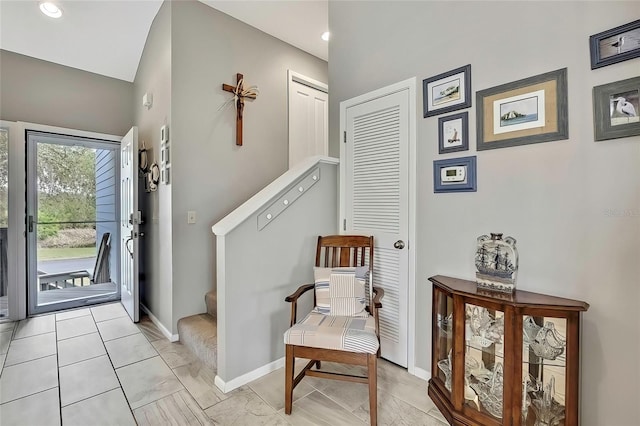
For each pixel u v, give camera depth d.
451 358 1.75
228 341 1.93
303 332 1.70
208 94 2.86
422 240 2.10
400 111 2.22
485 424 1.52
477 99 1.81
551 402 1.43
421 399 1.86
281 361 2.23
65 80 3.46
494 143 1.74
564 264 1.52
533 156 1.61
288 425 1.63
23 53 3.21
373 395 1.61
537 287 1.60
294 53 3.67
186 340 2.50
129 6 2.82
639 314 1.34
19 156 3.16
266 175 3.35
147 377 2.06
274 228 2.19
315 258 2.45
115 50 3.35
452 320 1.72
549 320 1.42
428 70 2.05
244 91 3.10
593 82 1.43
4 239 3.12
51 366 2.20
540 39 1.58
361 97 2.49
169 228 2.67
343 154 2.63
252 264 2.06
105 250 3.77
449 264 1.96
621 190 1.37
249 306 2.04
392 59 2.27
